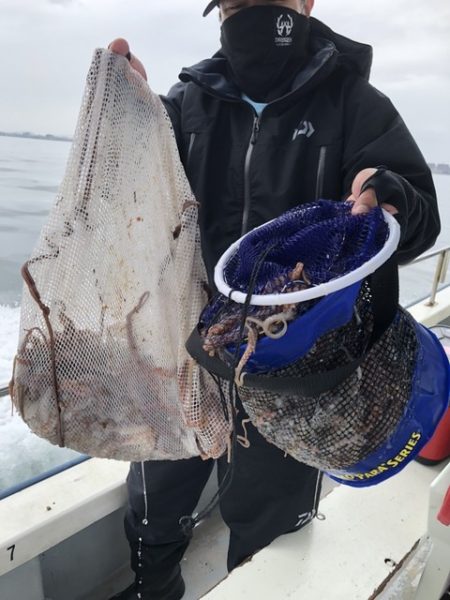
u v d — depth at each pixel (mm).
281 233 589
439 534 688
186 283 817
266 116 899
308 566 919
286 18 863
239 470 1015
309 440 537
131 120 706
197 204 806
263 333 492
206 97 967
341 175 879
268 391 499
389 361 527
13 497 1030
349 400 513
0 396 872
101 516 1084
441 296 2232
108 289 729
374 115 838
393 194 564
